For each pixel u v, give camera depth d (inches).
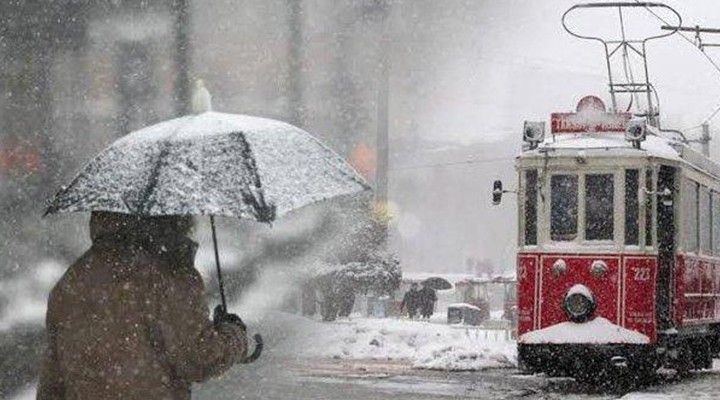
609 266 1815.9
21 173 2709.2
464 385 1827.0
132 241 522.9
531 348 1829.5
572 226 1843.0
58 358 517.0
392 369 2196.1
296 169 522.9
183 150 520.4
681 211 1946.4
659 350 1850.4
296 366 2119.8
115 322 503.2
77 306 508.4
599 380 1886.1
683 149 2000.5
